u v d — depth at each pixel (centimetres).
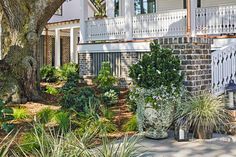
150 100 585
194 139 590
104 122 650
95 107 729
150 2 1634
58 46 2020
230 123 621
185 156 494
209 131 591
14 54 973
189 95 644
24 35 974
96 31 1377
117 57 1289
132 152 452
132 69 612
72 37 1941
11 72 968
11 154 480
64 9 2350
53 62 2262
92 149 444
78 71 1530
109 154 416
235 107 659
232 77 739
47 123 672
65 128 590
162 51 608
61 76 1554
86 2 1418
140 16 1247
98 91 1113
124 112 811
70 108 720
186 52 646
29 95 979
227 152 513
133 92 611
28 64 968
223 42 981
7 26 1006
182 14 1137
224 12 1033
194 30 1081
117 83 1237
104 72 1167
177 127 583
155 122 587
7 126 572
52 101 989
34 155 456
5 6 960
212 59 698
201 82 668
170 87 588
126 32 1259
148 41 1173
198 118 590
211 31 1057
